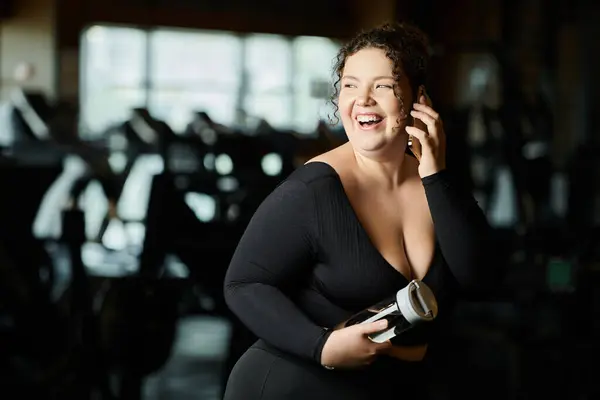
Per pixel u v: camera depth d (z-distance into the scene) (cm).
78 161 880
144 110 884
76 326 599
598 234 677
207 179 757
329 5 1351
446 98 1256
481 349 611
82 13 1299
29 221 738
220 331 642
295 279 196
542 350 582
